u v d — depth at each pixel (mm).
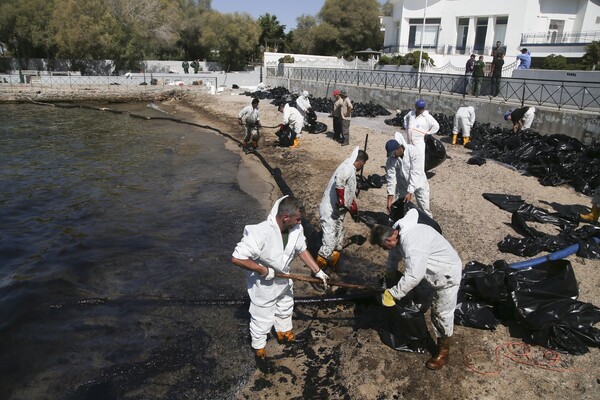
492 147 12383
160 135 17547
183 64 40344
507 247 6867
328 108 20672
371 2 48156
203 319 5605
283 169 12102
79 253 7305
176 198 10023
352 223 8312
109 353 4988
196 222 8664
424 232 4312
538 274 5551
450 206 8758
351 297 5855
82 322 5520
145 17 40688
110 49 37312
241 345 5133
